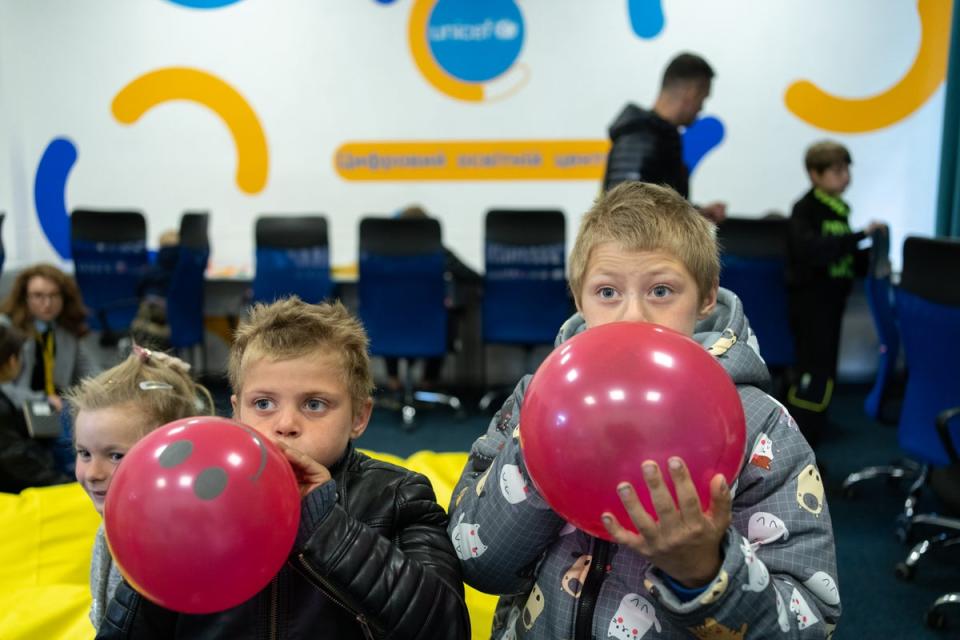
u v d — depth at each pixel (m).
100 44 5.11
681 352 0.70
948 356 2.34
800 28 4.86
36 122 5.20
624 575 0.84
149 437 0.73
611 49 4.93
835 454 3.80
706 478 0.66
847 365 5.14
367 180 5.16
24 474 2.36
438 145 5.09
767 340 3.87
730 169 5.02
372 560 0.82
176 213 5.27
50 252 5.34
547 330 4.34
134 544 0.68
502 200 5.13
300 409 0.92
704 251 0.87
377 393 4.95
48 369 3.01
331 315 1.01
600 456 0.66
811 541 0.78
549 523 0.85
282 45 5.05
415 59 5.00
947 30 4.80
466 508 0.93
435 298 4.10
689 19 4.88
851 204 5.04
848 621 2.32
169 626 0.97
